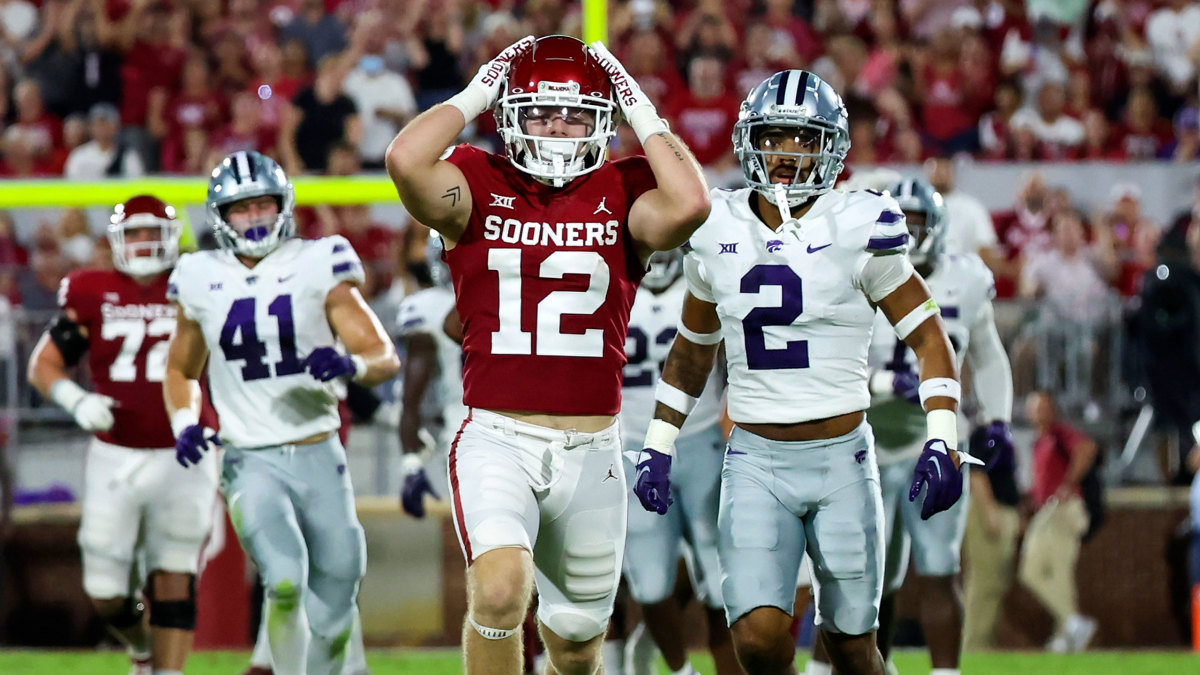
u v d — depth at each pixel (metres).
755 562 13.66
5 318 28.36
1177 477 28.83
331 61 36.97
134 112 37.09
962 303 18.09
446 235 12.91
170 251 19.08
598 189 12.89
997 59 38.31
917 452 17.77
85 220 32.38
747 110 13.89
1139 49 39.03
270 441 16.09
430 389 26.58
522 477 12.63
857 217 13.73
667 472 14.12
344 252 16.45
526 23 38.69
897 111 36.44
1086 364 29.06
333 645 16.62
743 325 13.93
